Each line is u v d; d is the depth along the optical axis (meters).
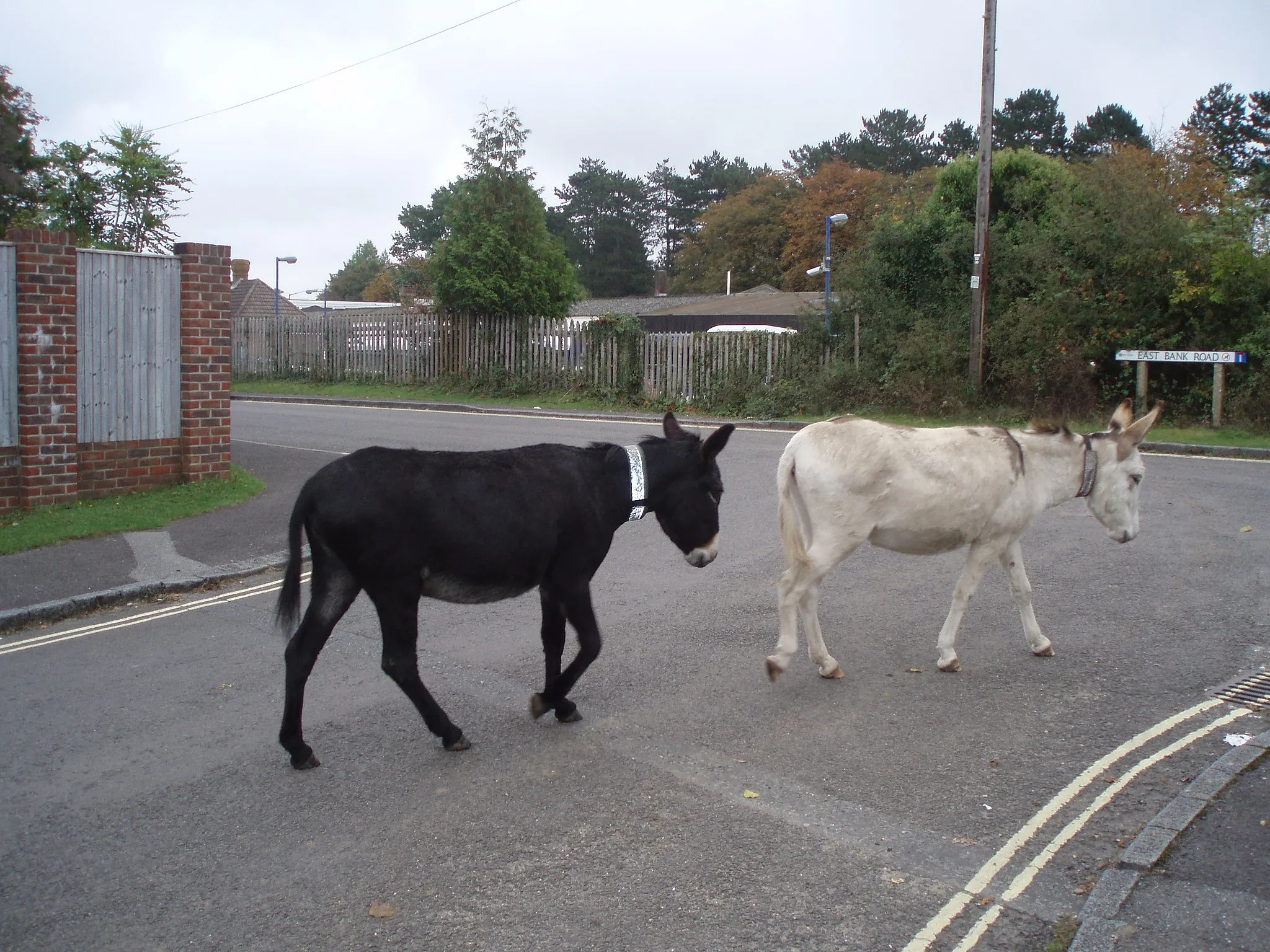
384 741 5.53
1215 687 6.01
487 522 5.19
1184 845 4.13
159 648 7.20
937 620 7.51
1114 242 19.59
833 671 6.32
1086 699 5.90
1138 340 18.95
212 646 7.22
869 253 22.72
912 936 3.68
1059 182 22.83
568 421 21.45
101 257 11.27
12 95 18.81
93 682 6.50
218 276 12.23
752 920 3.79
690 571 9.09
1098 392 19.53
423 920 3.85
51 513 10.66
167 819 4.68
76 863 4.31
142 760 5.31
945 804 4.66
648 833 4.46
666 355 24.08
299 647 5.16
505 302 26.94
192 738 5.60
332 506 5.00
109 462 11.55
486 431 19.19
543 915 3.86
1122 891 3.81
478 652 6.99
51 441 10.87
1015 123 61.94
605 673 6.52
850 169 61.81
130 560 9.22
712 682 6.32
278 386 31.22
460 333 27.89
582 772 5.09
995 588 8.31
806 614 6.27
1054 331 19.48
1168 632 7.04
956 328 20.78
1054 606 7.76
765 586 8.55
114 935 3.79
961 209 24.12
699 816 4.61
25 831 4.59
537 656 6.89
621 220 85.75
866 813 4.60
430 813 4.70
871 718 5.69
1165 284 18.98
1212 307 18.50
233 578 8.98
